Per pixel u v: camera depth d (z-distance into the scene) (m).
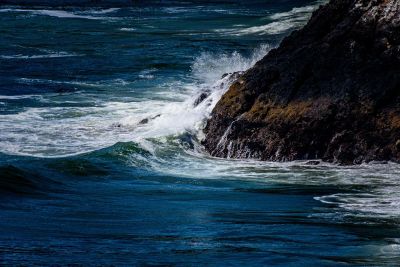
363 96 45.94
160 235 28.81
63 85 74.81
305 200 36.31
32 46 104.81
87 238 28.02
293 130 46.50
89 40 111.81
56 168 41.50
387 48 47.03
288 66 49.47
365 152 44.75
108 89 72.62
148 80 77.88
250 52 95.81
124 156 45.22
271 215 32.88
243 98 49.47
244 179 41.66
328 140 45.78
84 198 35.94
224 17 148.50
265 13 155.12
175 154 47.09
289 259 25.48
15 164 41.25
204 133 50.16
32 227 29.42
